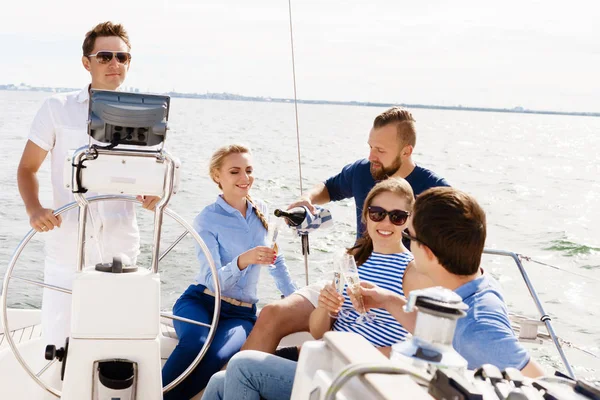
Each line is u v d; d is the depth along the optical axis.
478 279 1.75
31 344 2.80
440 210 1.68
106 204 2.66
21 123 24.48
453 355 1.27
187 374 2.44
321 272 6.77
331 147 22.33
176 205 9.52
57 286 2.63
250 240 2.88
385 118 2.84
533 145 40.69
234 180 2.84
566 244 11.22
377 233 2.26
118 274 2.09
